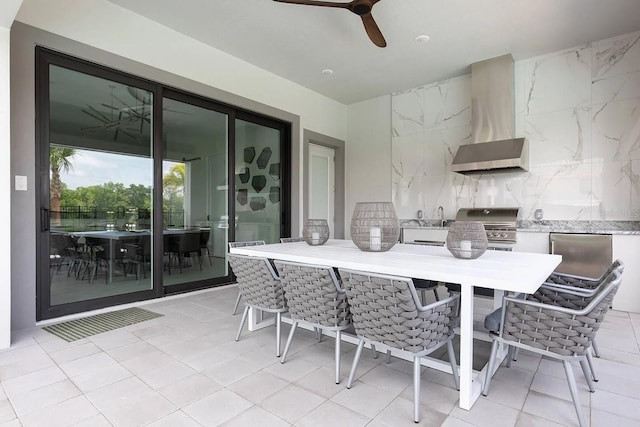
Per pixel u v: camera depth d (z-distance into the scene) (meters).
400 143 5.43
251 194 4.68
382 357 2.29
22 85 2.71
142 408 1.67
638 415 1.62
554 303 2.07
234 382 1.93
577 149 3.98
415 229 4.75
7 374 2.00
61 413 1.62
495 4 3.14
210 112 4.16
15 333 2.65
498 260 2.02
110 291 3.31
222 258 4.34
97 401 1.73
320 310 1.97
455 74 4.77
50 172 2.91
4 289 2.36
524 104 4.30
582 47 3.94
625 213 3.72
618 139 3.76
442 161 5.01
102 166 3.23
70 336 2.60
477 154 4.18
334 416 1.61
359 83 5.11
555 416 1.61
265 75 4.65
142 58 3.39
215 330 2.76
